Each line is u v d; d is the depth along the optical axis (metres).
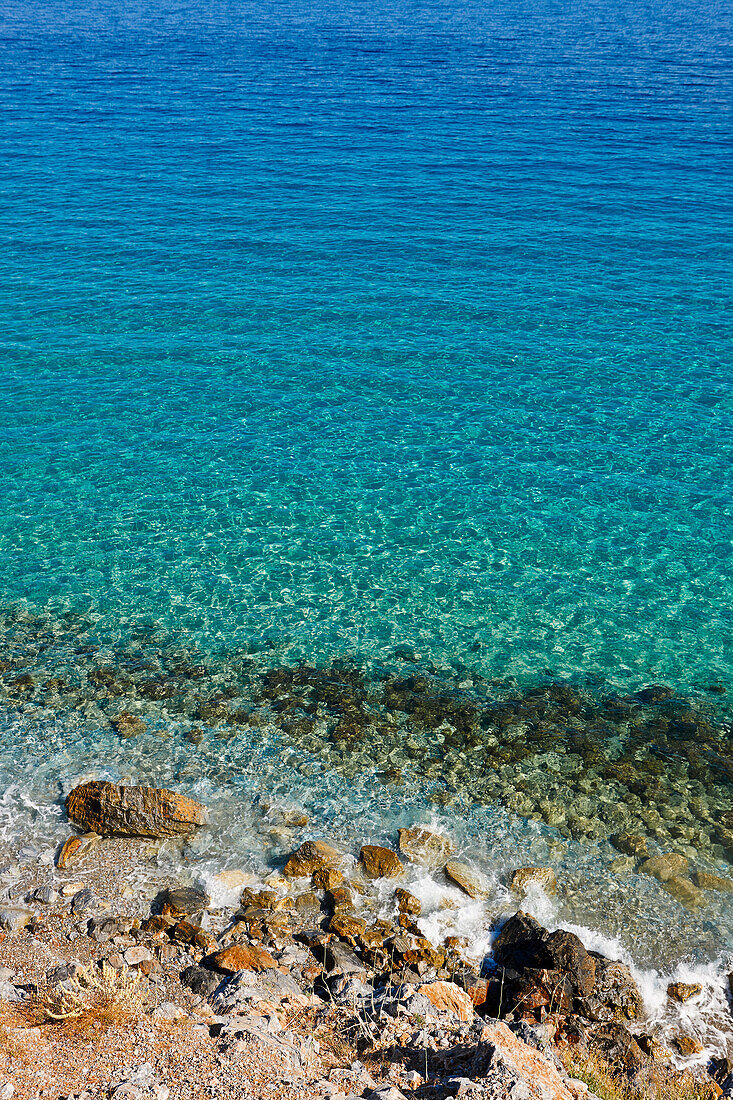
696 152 67.81
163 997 12.95
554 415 34.16
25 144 66.88
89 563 25.95
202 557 26.38
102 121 75.31
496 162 64.94
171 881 15.98
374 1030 12.16
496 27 155.88
